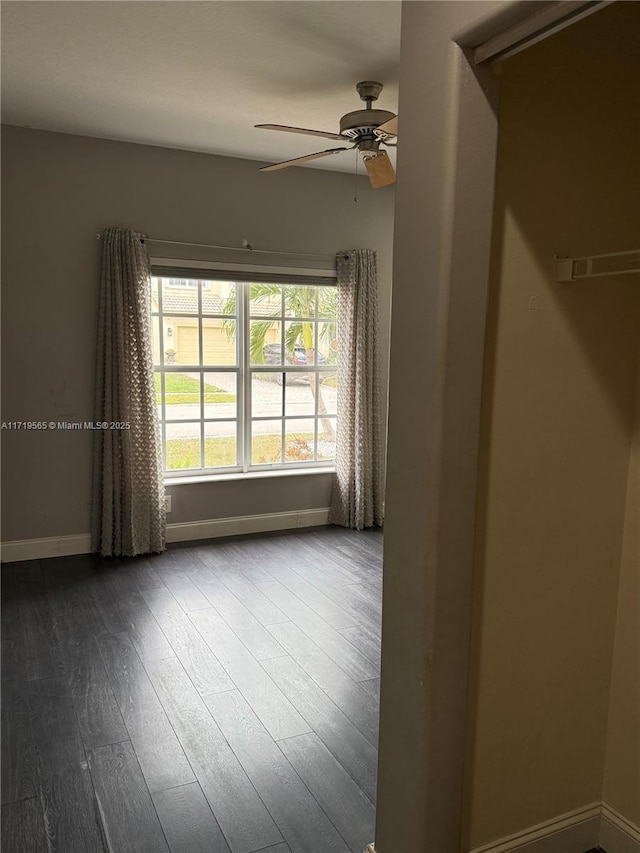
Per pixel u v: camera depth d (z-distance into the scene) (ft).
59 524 13.96
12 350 13.10
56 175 13.03
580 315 5.44
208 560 13.94
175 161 13.99
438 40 4.47
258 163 14.84
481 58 4.41
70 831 6.30
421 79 4.66
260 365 16.07
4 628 10.61
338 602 11.82
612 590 6.02
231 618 11.08
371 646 10.15
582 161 5.27
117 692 8.74
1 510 13.42
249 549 14.73
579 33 5.12
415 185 4.79
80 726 7.97
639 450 5.79
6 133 12.56
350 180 15.99
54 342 13.41
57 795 6.78
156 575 13.02
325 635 10.50
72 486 13.94
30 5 7.71
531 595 5.59
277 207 15.19
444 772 5.27
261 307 15.90
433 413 4.77
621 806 6.12
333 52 9.01
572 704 5.98
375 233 16.47
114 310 13.34
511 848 5.81
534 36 4.09
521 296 5.14
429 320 4.75
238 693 8.75
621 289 5.61
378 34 8.45
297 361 16.56
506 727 5.66
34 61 9.40
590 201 5.35
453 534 4.97
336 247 16.03
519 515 5.42
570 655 5.89
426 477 4.89
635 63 5.45
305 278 15.72
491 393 5.12
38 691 8.75
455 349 4.71
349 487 16.44
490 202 4.67
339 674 9.29
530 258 5.14
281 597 12.01
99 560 13.80
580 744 6.09
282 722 8.11
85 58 9.29
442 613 5.02
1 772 7.11
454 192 4.50
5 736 7.74
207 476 15.55
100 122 12.30
